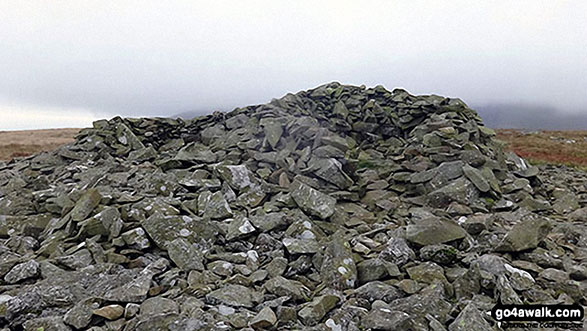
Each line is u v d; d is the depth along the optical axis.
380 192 10.73
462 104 15.16
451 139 12.46
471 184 9.98
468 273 5.78
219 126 16.08
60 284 5.77
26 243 7.86
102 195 8.32
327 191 10.41
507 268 5.78
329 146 11.67
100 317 4.91
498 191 10.38
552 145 37.78
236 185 10.12
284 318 4.93
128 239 6.93
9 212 9.41
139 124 16.80
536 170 12.55
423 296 5.30
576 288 5.56
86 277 6.04
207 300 5.36
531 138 45.91
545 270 6.06
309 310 5.04
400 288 5.69
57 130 70.56
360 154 13.32
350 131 14.79
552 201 11.62
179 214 8.07
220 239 7.40
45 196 9.70
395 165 12.04
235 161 12.59
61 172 13.42
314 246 6.96
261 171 11.50
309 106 16.25
